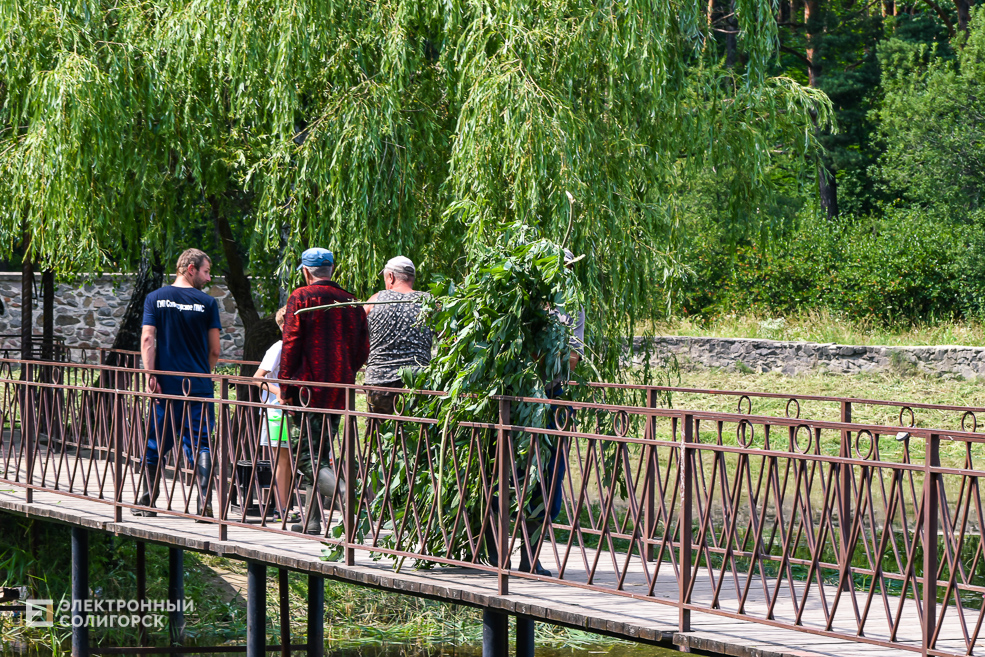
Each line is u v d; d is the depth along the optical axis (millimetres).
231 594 26562
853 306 63156
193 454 20891
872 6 99188
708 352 58500
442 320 16297
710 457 44281
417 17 27984
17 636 23172
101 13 29281
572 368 17312
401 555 16484
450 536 16375
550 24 27000
